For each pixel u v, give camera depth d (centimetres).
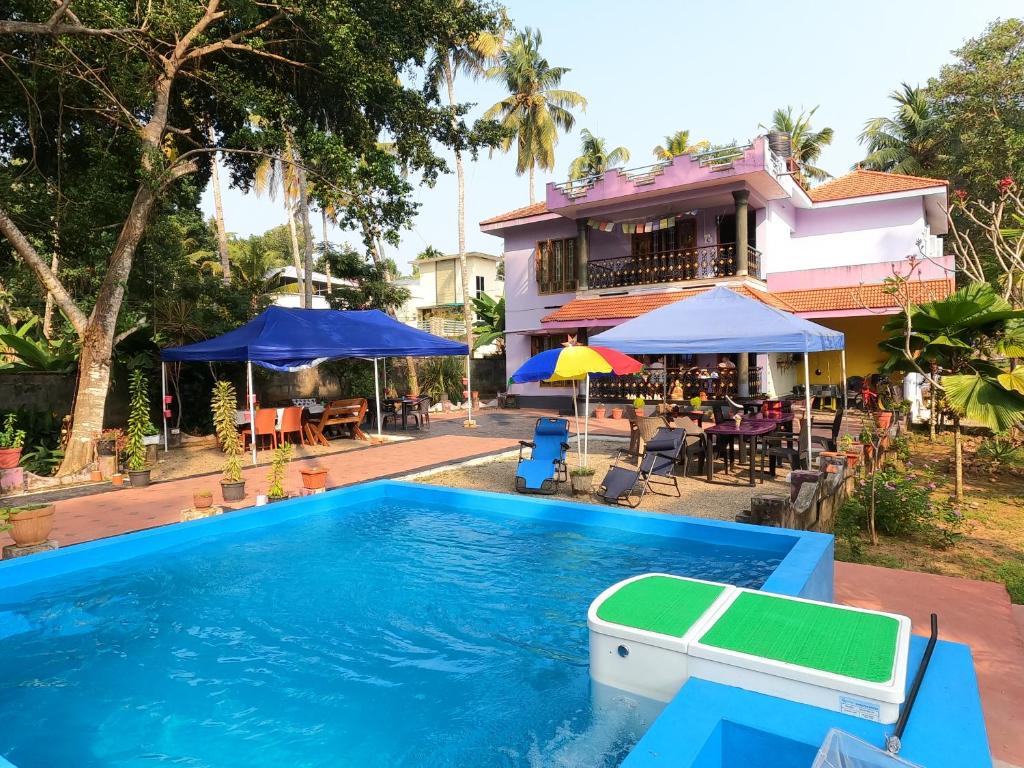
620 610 333
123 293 1244
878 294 1788
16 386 1421
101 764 330
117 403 1620
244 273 3475
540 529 738
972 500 857
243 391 1889
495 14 1565
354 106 1488
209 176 1864
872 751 201
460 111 1630
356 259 2469
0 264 1483
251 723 363
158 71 1292
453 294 4269
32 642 471
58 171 1333
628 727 311
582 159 4166
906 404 1176
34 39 1191
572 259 2320
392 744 339
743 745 244
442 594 547
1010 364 945
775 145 2284
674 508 837
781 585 403
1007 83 2495
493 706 371
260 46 1305
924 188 1984
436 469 1149
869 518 717
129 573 611
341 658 438
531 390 2394
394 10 1391
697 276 2073
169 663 437
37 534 678
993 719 337
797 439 1122
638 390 2061
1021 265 984
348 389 2200
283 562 639
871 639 286
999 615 473
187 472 1212
